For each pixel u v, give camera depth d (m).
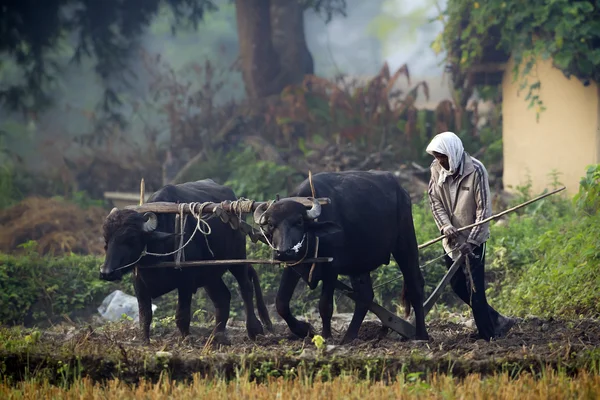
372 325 28.02
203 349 22.75
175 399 18.72
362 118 61.94
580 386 18.66
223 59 113.31
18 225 52.97
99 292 37.28
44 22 68.56
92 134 77.19
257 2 69.25
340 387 19.11
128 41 77.06
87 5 70.06
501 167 55.41
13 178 70.06
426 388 19.03
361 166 54.50
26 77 71.81
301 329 25.44
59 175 72.56
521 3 45.94
